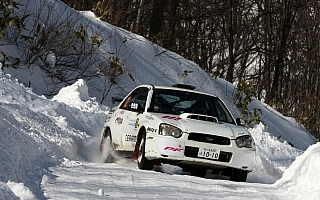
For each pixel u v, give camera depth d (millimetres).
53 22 35469
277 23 68250
